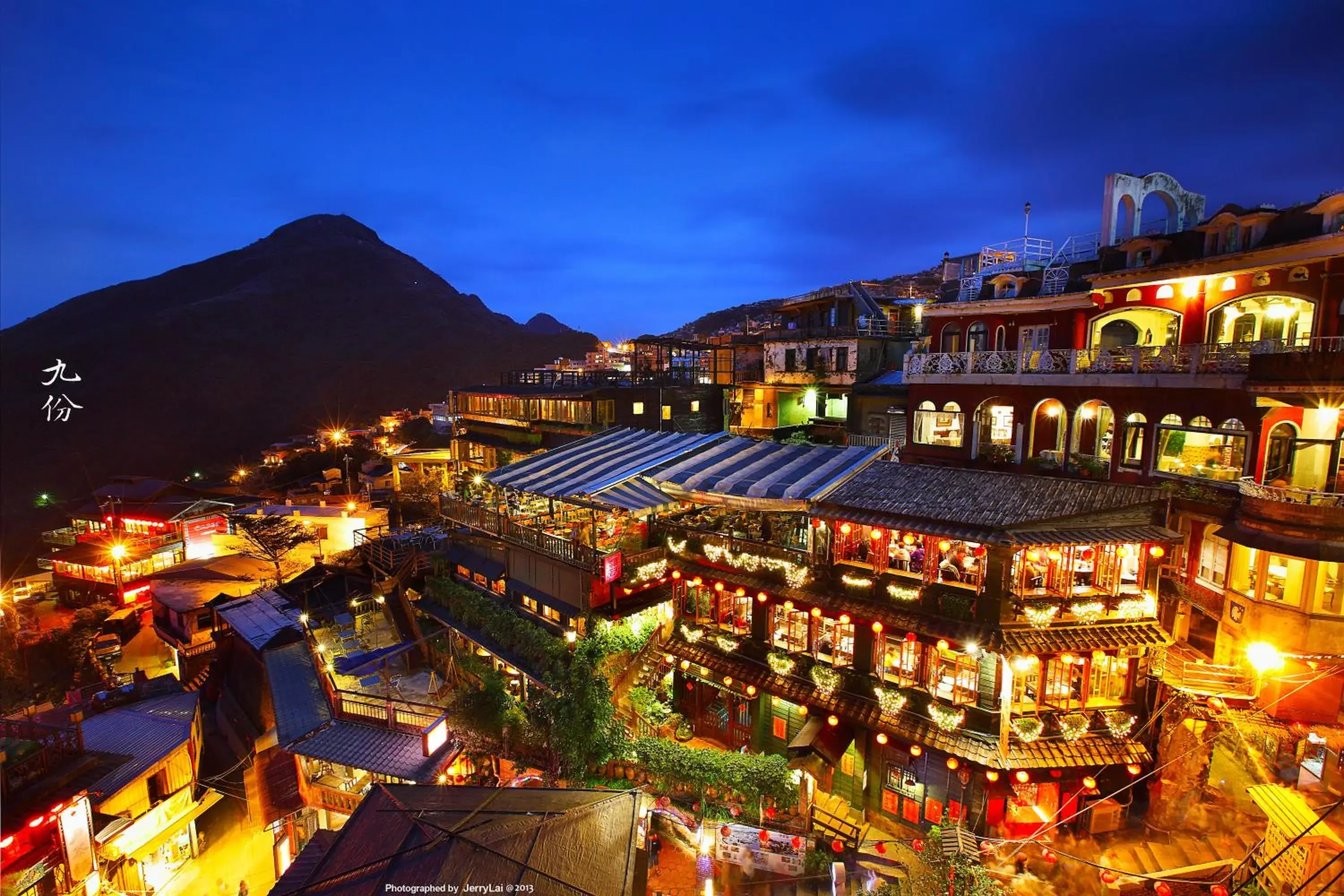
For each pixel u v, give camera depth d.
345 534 48.22
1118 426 22.98
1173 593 20.05
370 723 20.05
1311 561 16.14
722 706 23.45
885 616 18.27
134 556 50.56
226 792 23.31
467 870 10.94
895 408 36.81
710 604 22.94
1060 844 17.17
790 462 23.12
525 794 13.76
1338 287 18.59
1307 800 14.02
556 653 21.23
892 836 18.98
